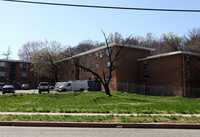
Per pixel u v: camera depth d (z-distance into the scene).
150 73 38.25
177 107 14.32
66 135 7.39
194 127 9.05
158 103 17.67
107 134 7.62
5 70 56.38
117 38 58.69
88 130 8.35
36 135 7.36
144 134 7.70
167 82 34.91
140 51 41.12
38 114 11.27
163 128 8.98
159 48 63.28
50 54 52.31
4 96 22.78
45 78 61.56
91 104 17.70
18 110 12.92
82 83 35.91
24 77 59.06
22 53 82.38
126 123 9.11
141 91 36.62
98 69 42.53
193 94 33.28
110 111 12.49
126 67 38.34
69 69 53.88
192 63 34.84
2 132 7.87
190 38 54.12
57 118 10.00
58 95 23.75
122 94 26.61
